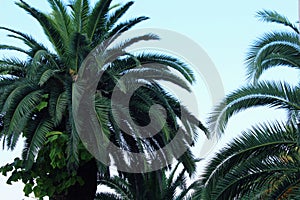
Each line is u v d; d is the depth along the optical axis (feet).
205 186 46.88
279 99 46.83
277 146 47.29
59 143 53.06
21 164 54.70
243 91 46.88
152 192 76.38
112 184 77.30
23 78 54.70
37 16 56.18
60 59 56.54
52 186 55.67
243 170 47.32
